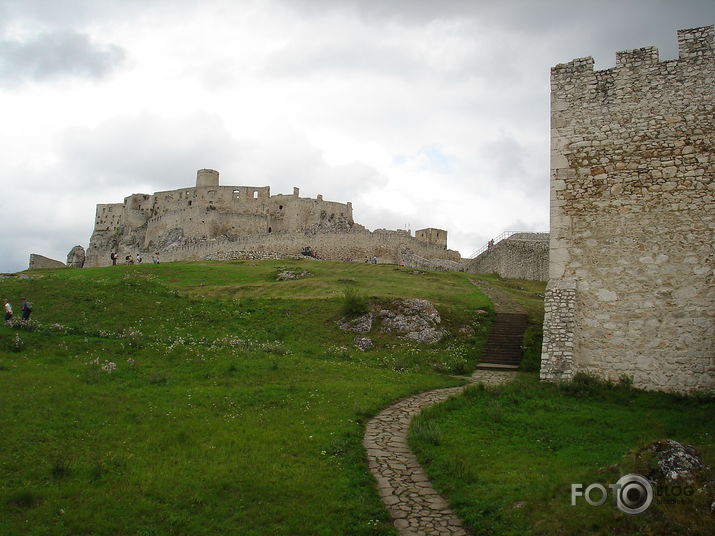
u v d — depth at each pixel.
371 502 10.60
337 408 16.66
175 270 53.06
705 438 12.56
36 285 34.47
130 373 19.66
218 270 53.66
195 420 15.09
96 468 11.66
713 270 17.92
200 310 33.19
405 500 10.77
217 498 10.69
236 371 20.95
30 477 11.27
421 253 85.94
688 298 18.06
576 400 16.84
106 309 31.30
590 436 13.62
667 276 18.42
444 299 39.06
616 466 10.41
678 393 17.34
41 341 22.91
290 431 14.34
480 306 36.94
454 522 9.91
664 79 19.45
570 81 20.72
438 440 13.53
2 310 29.53
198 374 20.28
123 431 14.01
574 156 20.19
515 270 59.16
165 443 13.39
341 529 9.68
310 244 78.88
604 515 8.74
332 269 56.28
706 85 18.91
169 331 28.78
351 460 12.55
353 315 33.41
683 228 18.47
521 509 9.73
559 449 12.95
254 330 30.70
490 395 17.81
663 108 19.30
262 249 79.56
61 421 14.26
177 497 10.66
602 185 19.67
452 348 29.27
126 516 9.97
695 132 18.78
